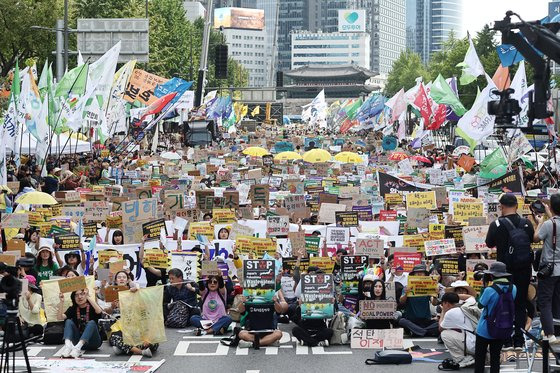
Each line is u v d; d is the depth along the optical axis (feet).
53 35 320.70
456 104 229.25
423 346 81.35
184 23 548.72
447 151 263.49
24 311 81.46
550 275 67.67
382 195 146.82
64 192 138.21
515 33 66.33
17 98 146.30
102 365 73.92
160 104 223.30
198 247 100.12
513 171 132.87
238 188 154.51
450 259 92.17
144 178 180.75
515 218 69.51
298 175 182.29
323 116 484.33
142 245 98.84
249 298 81.51
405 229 113.91
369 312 80.43
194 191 144.97
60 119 177.78
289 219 119.34
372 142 306.14
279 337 81.61
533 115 66.59
